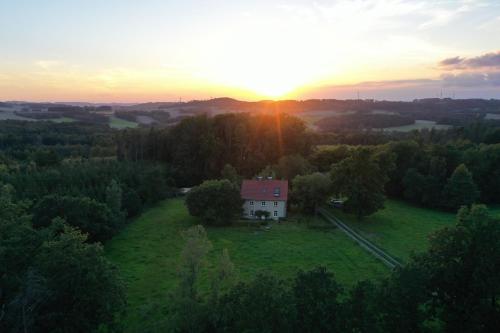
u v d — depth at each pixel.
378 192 71.06
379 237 60.84
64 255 27.39
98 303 27.42
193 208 67.00
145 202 81.75
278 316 22.97
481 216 28.62
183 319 26.48
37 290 24.02
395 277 26.08
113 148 128.38
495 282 25.73
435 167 85.81
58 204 52.09
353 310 24.02
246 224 67.56
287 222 69.25
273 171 89.38
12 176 72.81
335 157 102.06
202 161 103.56
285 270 46.56
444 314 28.17
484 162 89.06
